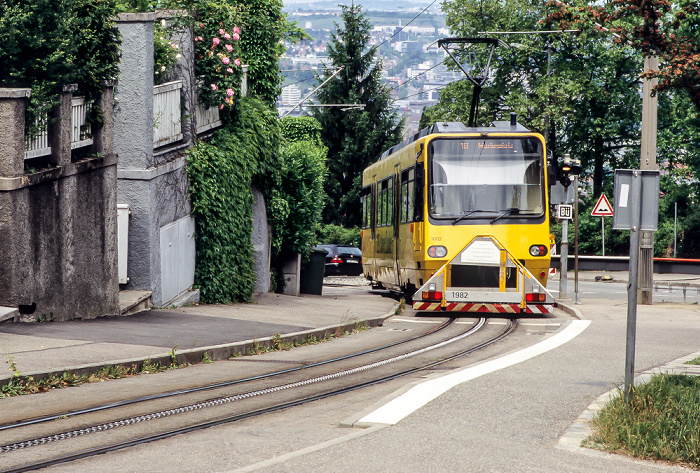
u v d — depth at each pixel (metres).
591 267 48.88
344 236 53.12
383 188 25.27
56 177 12.27
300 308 18.92
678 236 53.31
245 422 7.55
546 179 19.11
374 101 65.56
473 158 19.11
